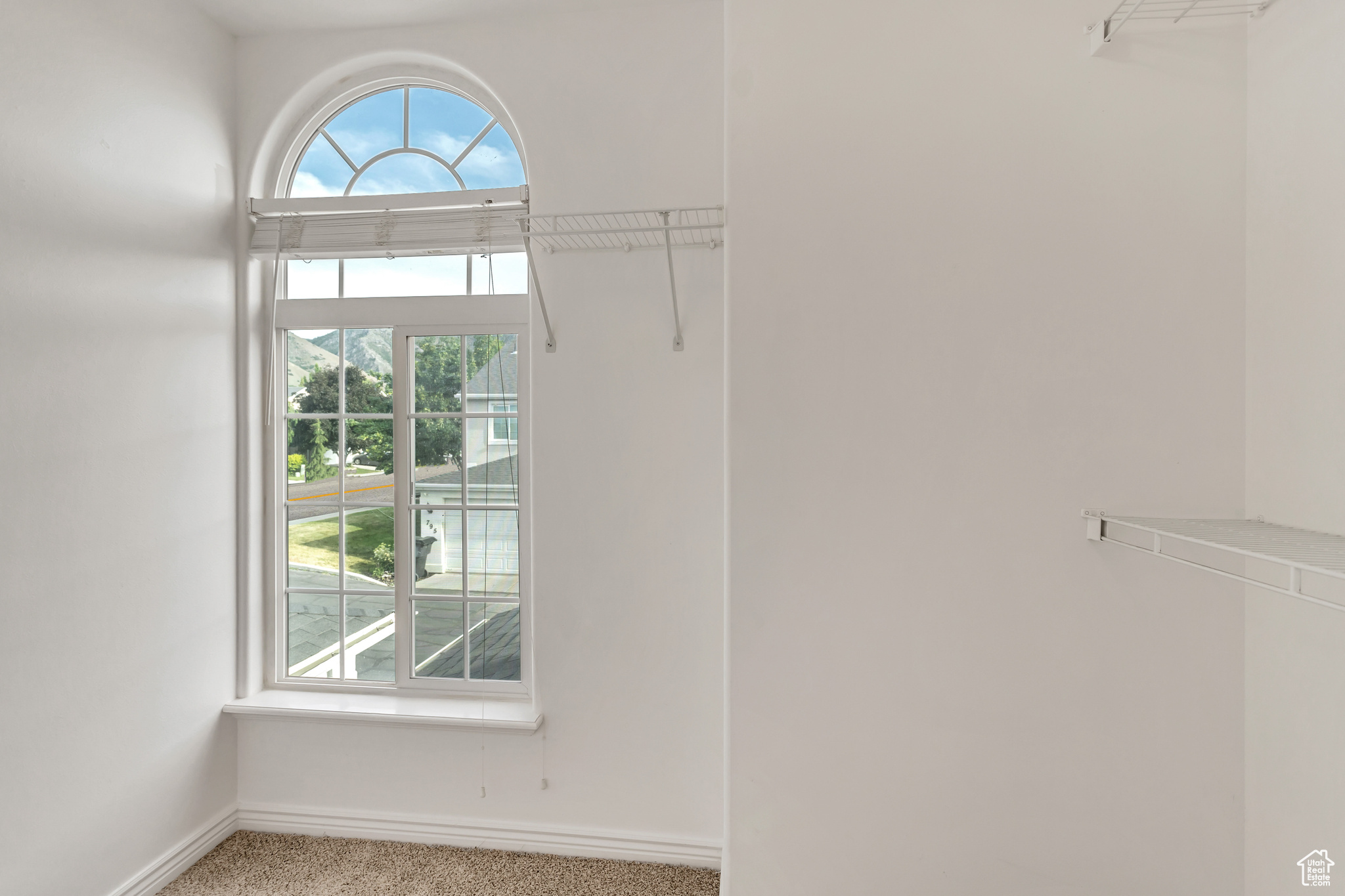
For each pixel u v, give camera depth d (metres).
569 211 2.01
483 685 2.17
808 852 1.48
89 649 1.64
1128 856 1.39
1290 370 1.22
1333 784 1.12
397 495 2.20
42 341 1.53
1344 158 1.08
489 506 2.18
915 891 1.45
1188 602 1.36
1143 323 1.38
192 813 1.96
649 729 2.00
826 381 1.47
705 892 1.85
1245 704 1.34
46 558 1.54
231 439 2.12
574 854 2.02
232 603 2.13
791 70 1.47
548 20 2.03
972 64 1.42
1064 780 1.41
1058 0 1.40
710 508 1.97
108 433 1.70
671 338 1.98
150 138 1.82
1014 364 1.42
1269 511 1.28
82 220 1.63
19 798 1.48
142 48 1.80
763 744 1.50
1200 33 1.35
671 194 1.97
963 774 1.44
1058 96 1.40
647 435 1.99
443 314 2.17
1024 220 1.41
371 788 2.10
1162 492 1.37
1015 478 1.42
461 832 2.06
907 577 1.45
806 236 1.47
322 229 2.12
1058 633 1.41
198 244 1.99
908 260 1.44
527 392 2.15
